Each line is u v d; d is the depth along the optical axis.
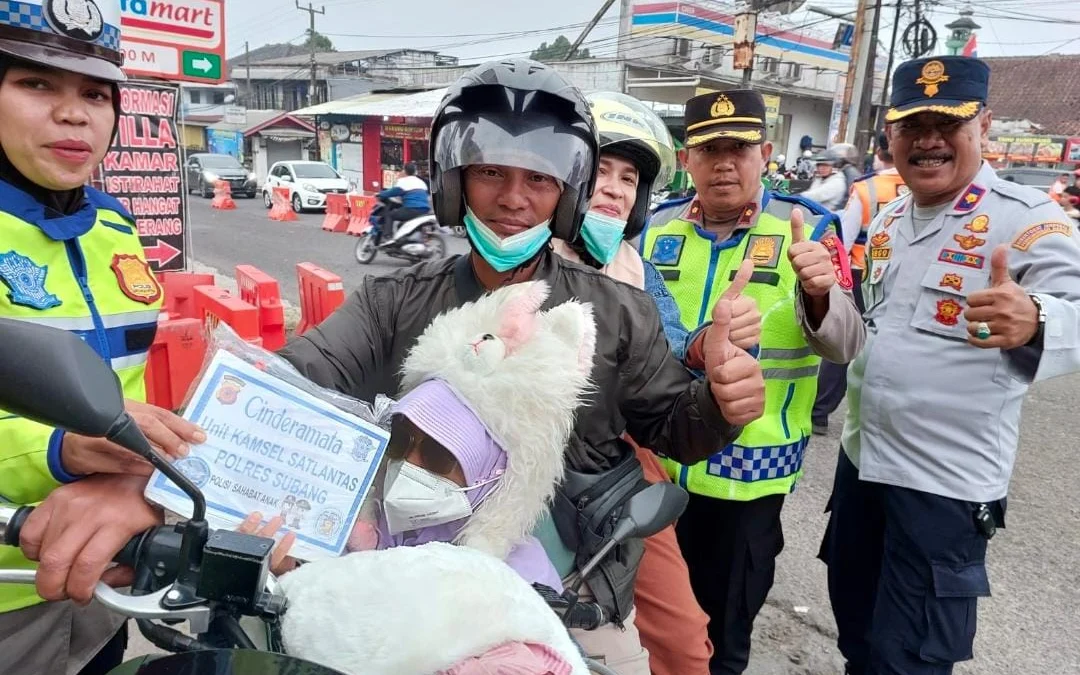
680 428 1.49
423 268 1.58
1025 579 3.35
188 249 7.01
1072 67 37.25
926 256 2.16
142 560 1.06
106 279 1.62
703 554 2.45
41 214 1.47
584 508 1.44
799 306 2.10
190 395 1.12
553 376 1.18
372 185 28.70
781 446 2.27
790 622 3.07
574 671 0.95
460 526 1.21
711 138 2.23
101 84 1.52
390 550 1.03
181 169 5.92
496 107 1.38
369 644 0.89
